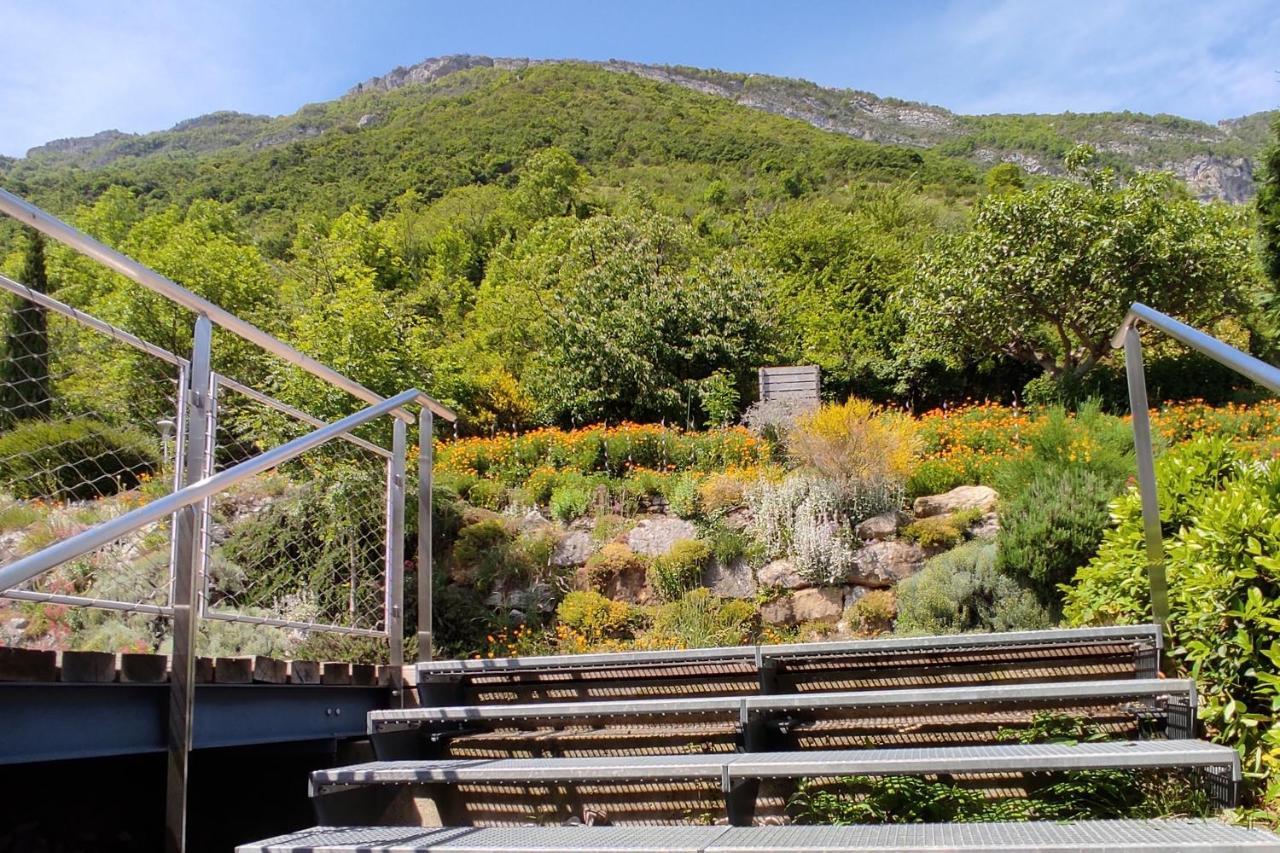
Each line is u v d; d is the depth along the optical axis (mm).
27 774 3496
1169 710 2994
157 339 12508
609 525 8203
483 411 15820
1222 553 2910
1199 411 11703
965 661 3486
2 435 5203
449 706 3914
